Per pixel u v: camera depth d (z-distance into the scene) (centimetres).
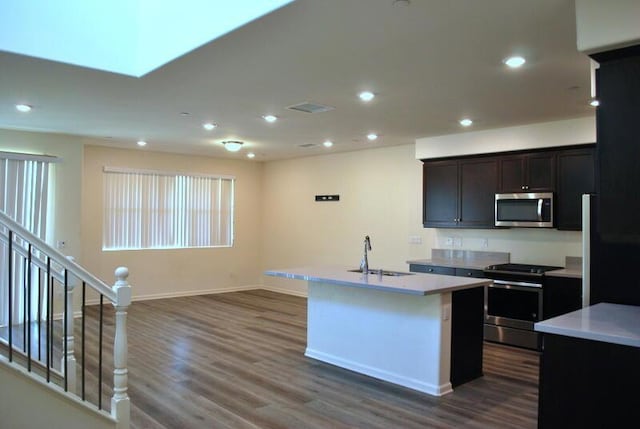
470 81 380
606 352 225
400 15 259
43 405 272
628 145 237
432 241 683
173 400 373
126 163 786
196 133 632
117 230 780
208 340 556
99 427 289
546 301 512
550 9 251
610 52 238
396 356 420
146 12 368
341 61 334
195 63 342
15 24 329
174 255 845
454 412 355
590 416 229
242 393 391
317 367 461
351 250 791
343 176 806
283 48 311
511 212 569
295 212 894
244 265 940
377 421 339
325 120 536
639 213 235
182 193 853
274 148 764
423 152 652
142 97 440
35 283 614
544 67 346
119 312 299
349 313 459
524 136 554
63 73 370
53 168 650
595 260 320
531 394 393
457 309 411
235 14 279
